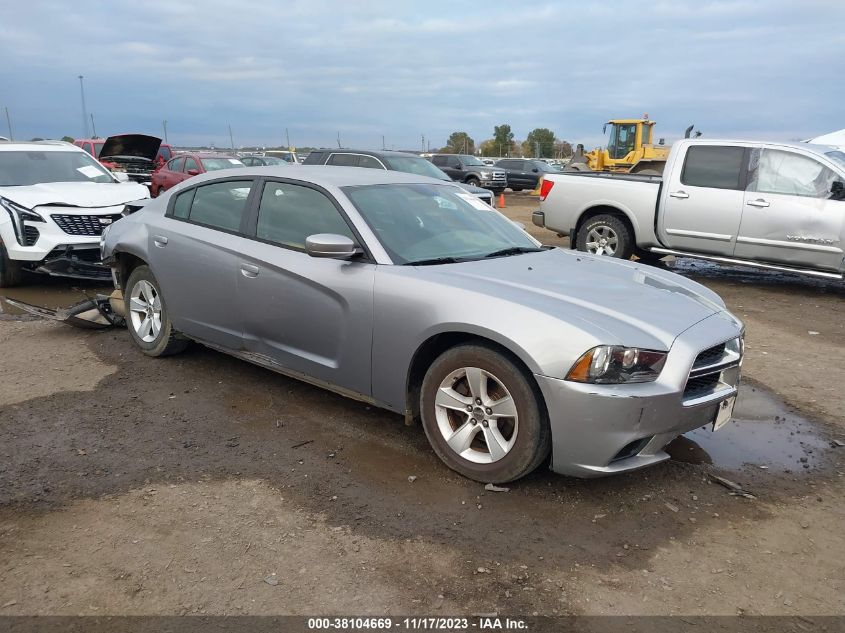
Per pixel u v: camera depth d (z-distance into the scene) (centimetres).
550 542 304
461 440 354
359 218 404
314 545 297
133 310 554
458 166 2861
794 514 336
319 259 405
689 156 923
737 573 286
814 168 841
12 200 752
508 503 335
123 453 384
